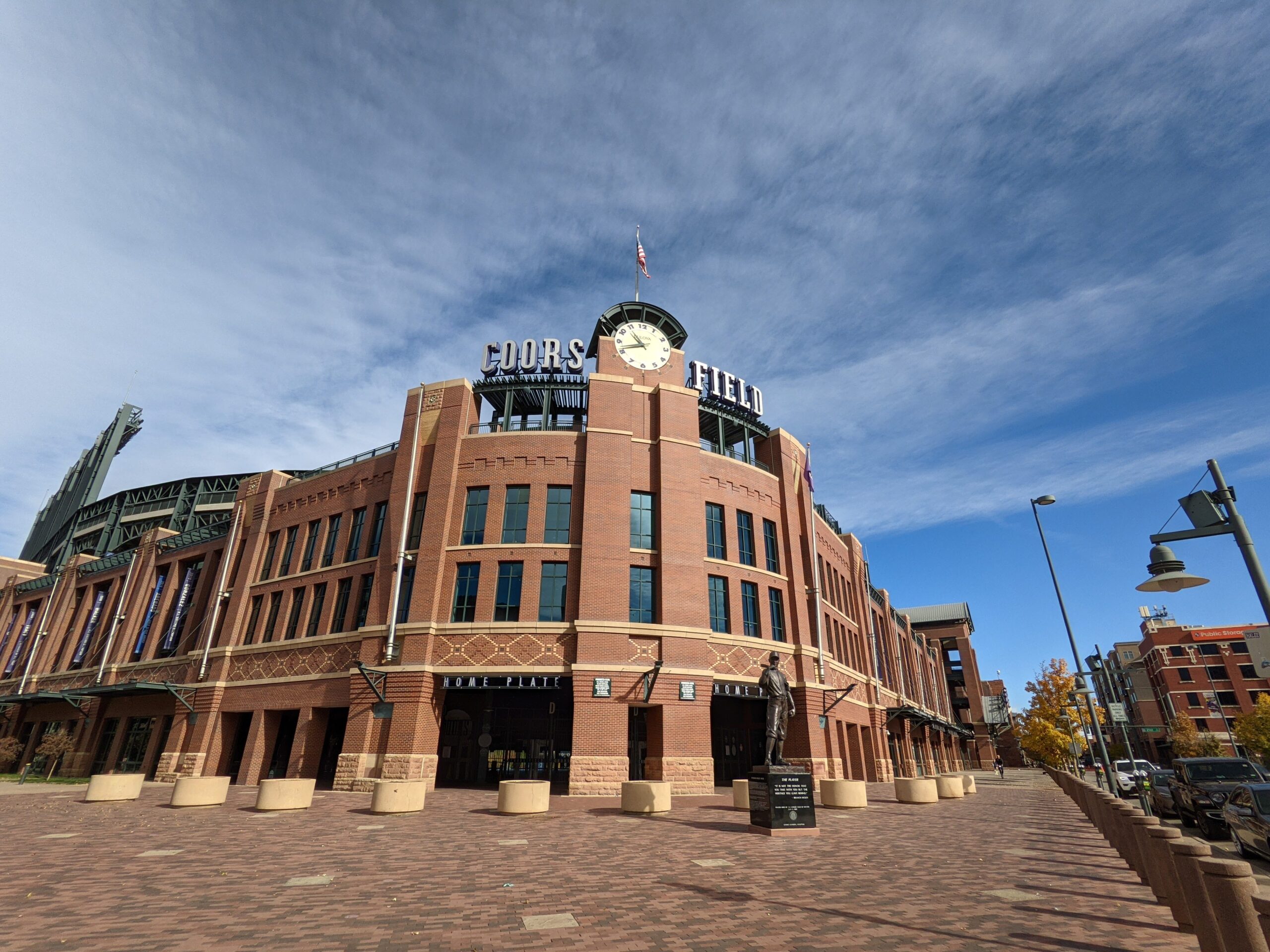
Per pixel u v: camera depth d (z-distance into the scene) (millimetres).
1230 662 78812
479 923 7422
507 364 31438
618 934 7055
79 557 48625
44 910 7836
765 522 32969
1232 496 7977
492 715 31156
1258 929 5348
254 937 6895
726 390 34500
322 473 33750
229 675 31859
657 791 18344
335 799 21625
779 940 6883
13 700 40000
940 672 76250
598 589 26062
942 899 8711
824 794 21531
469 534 27953
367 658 26547
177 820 16188
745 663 28766
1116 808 11859
